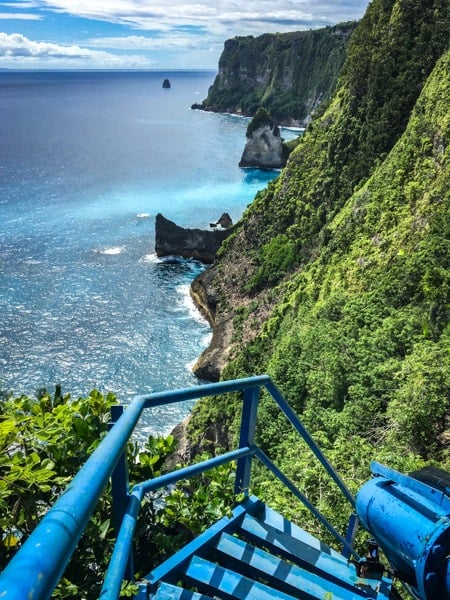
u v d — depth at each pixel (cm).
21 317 5556
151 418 4147
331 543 868
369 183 4841
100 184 11200
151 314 5775
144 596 322
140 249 7394
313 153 6353
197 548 388
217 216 9106
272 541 435
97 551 372
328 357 2506
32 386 4575
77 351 5016
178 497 459
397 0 5734
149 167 13200
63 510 173
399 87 5547
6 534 364
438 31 5372
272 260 5906
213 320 5644
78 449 415
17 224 8425
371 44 5894
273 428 2361
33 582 140
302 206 6147
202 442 3447
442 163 4041
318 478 1135
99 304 5869
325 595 386
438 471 407
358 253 4228
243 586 357
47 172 12394
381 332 2698
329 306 3631
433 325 2733
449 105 4269
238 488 471
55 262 6900
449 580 320
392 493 396
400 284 3281
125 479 296
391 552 378
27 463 356
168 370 4856
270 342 4334
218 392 368
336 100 6438
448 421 1670
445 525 341
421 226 3841
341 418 1958
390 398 1977
